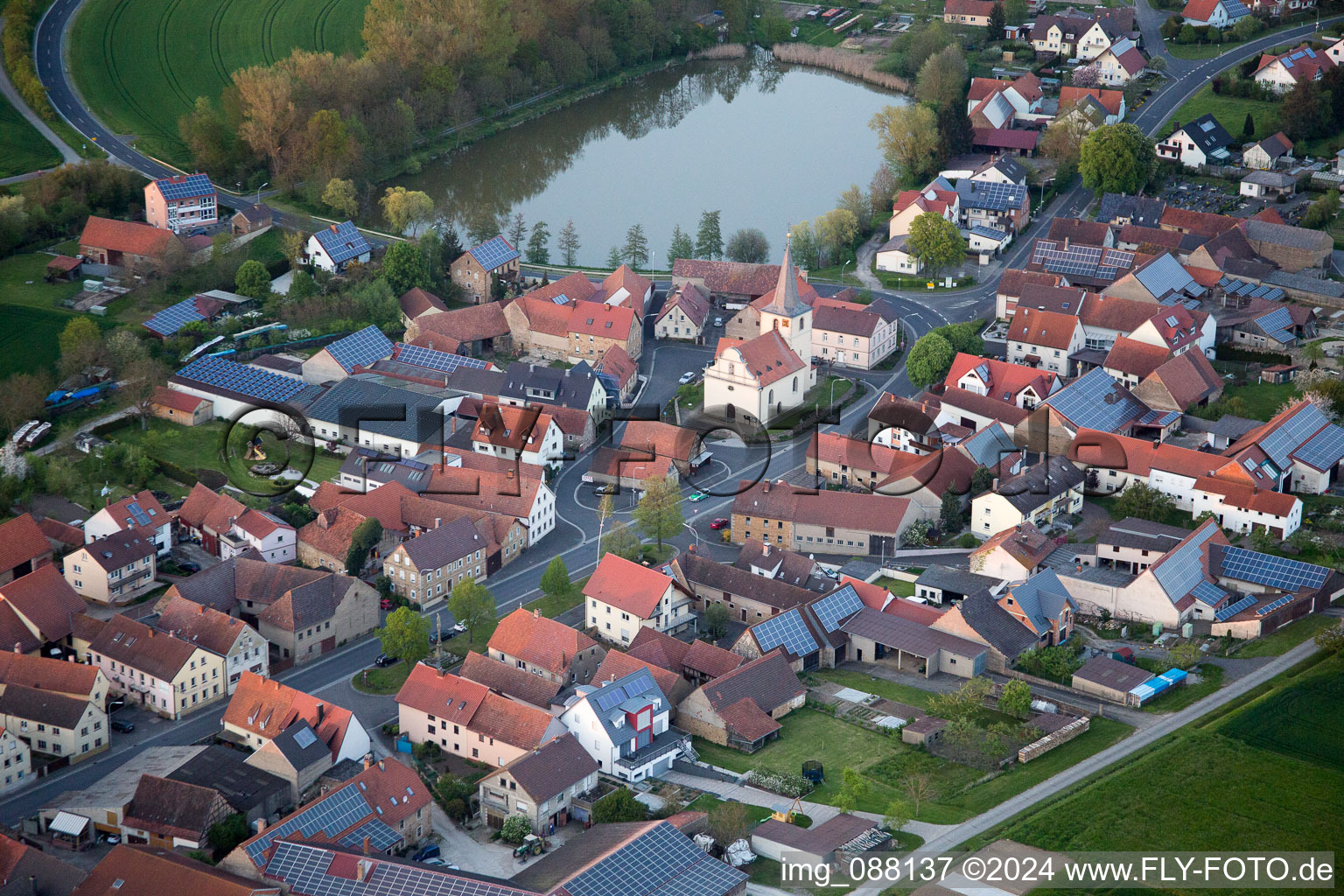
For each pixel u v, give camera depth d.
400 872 164.38
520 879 168.00
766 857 172.62
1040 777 186.75
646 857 165.75
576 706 193.00
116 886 165.38
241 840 178.75
